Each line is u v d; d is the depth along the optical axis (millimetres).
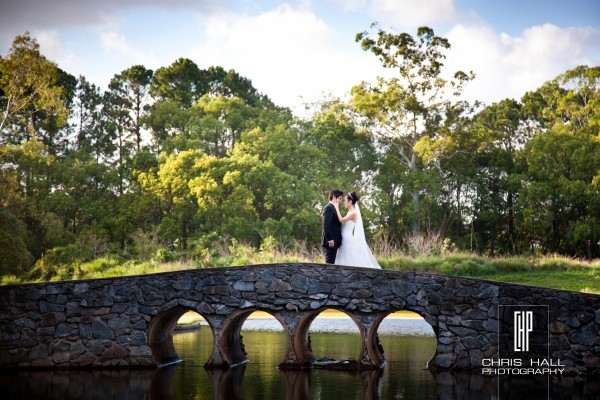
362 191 46625
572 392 9125
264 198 41875
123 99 56438
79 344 11570
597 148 39594
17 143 51500
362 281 11172
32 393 9180
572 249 41500
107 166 53219
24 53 40094
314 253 27734
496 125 47812
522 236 44562
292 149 44656
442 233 44781
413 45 45250
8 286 11719
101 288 11648
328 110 48375
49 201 43594
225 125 48000
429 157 43188
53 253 32719
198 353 13422
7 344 11570
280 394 9023
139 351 11523
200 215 40219
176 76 55906
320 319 21312
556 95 47062
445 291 10961
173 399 8719
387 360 12211
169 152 48375
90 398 8797
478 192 44594
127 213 42406
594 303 10523
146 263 28156
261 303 11367
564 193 38875
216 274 11492
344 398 8719
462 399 8656
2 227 35375
